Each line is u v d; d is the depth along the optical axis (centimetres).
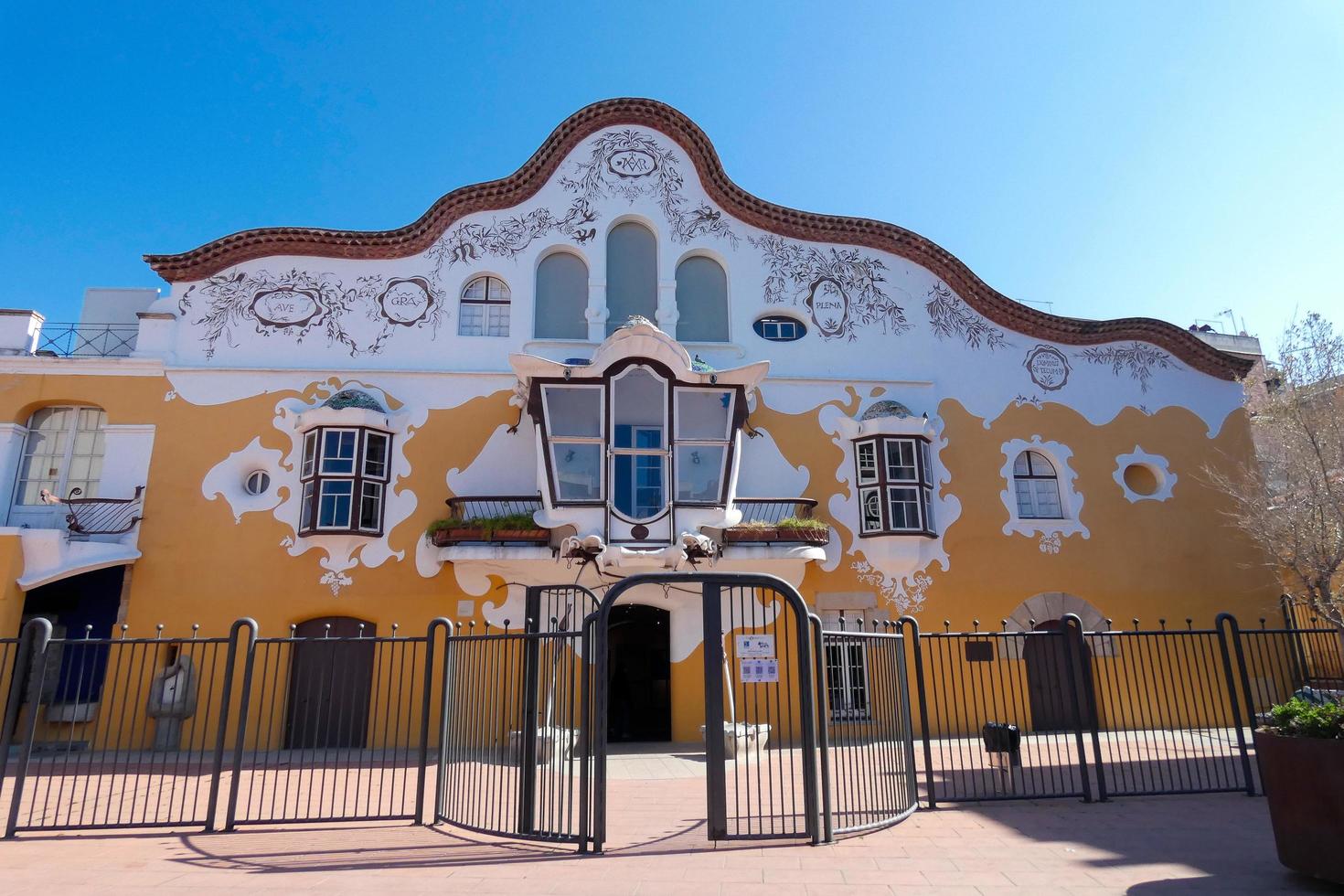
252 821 817
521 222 1652
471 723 842
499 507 1477
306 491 1440
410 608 1421
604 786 712
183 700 1336
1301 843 599
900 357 1684
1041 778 920
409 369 1545
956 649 1534
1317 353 1546
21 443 1484
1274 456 1675
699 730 1418
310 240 1585
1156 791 920
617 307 1658
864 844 715
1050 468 1700
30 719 806
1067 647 939
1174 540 1669
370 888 599
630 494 1402
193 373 1506
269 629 1395
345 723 1373
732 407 1441
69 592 1475
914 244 1739
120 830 811
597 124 1711
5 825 827
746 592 1473
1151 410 1747
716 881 603
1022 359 1727
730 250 1689
